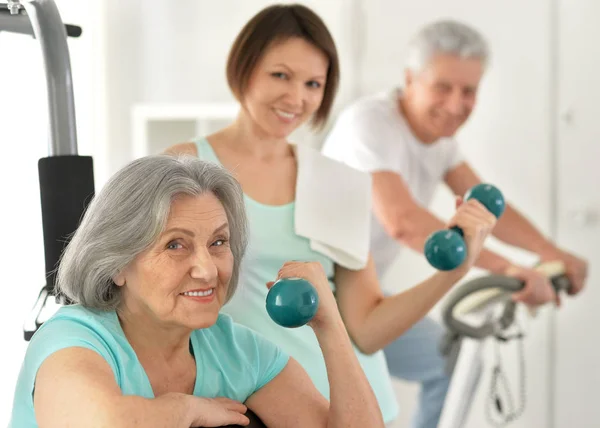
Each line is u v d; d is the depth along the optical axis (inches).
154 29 154.6
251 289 79.9
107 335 56.1
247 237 61.5
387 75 147.9
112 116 154.3
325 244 83.4
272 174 83.7
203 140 84.1
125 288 57.6
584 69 139.7
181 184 55.6
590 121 140.2
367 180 86.6
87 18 150.9
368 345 85.6
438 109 116.0
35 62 132.0
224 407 57.9
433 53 114.7
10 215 132.7
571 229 142.6
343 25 148.5
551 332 145.5
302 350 79.7
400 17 146.7
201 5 153.6
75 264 56.5
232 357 63.5
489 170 145.7
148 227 54.9
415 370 120.6
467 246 81.7
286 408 64.2
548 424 146.4
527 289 110.0
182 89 154.8
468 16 144.5
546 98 142.0
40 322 70.7
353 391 62.9
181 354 60.6
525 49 142.4
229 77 82.7
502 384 148.3
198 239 55.9
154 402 52.8
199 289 55.9
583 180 141.4
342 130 117.0
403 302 84.6
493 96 144.5
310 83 82.3
